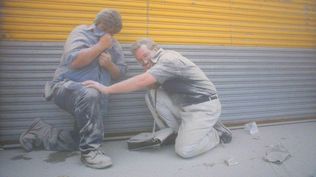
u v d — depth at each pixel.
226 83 4.80
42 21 3.80
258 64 4.97
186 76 3.74
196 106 3.77
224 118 4.84
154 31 4.30
